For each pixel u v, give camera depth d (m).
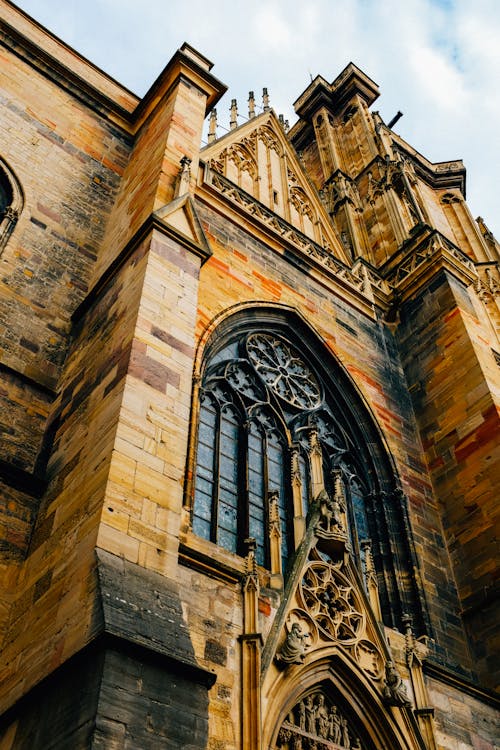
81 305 21.44
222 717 13.74
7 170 24.11
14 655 13.53
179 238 20.03
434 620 22.00
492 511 24.22
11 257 21.73
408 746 16.98
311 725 16.11
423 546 24.16
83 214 25.28
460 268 33.28
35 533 15.91
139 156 27.45
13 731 11.72
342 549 19.45
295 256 29.78
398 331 33.09
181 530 16.41
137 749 10.22
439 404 28.69
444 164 55.75
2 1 30.00
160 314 17.64
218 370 23.92
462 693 19.86
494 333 41.78
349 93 54.59
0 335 19.69
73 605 12.34
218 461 21.38
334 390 27.58
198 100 28.27
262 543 20.50
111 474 13.73
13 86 27.00
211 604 15.20
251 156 36.59
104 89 31.36
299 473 21.62
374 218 41.44
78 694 10.75
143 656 11.34
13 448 17.78
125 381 15.51
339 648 17.28
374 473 25.94
